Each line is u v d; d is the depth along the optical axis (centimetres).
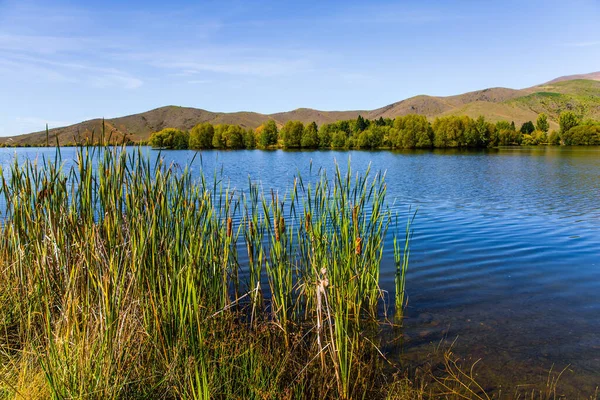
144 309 505
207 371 473
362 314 769
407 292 910
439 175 3866
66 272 509
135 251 490
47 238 550
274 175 3741
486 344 677
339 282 628
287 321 673
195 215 682
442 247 1289
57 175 580
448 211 1981
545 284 957
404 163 5494
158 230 556
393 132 10125
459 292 907
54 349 414
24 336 534
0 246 668
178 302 496
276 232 654
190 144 10112
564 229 1563
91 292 512
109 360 422
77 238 549
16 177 633
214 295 627
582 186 2981
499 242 1349
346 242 677
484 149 9812
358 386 538
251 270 688
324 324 612
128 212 532
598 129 11612
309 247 757
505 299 866
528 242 1352
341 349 500
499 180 3419
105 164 554
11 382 430
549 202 2277
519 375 589
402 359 633
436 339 695
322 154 8238
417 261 1138
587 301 855
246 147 11394
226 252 654
